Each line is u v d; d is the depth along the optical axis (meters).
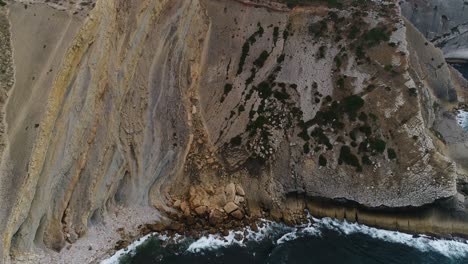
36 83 35.47
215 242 41.97
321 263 40.47
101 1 38.47
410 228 44.31
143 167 43.38
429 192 43.91
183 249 41.00
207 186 45.16
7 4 40.47
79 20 36.88
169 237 41.91
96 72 37.81
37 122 33.94
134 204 43.16
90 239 39.38
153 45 44.38
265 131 47.25
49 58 36.03
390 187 44.41
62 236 37.47
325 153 45.97
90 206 39.03
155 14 44.44
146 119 43.47
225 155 46.69
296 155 46.25
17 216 32.66
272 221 44.72
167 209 43.72
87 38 36.91
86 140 37.75
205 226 43.12
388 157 45.12
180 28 47.09
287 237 43.22
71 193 37.81
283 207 45.41
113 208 42.16
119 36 40.41
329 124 47.06
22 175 32.91
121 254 39.62
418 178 44.22
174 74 46.03
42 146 33.84
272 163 46.38
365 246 42.62
